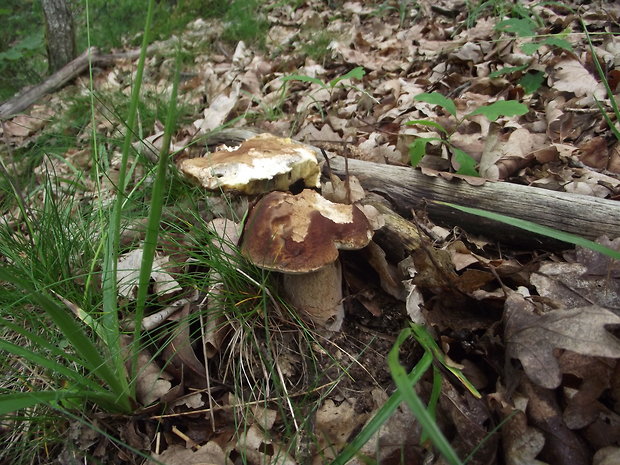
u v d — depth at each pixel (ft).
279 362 1.11
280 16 4.00
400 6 3.23
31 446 1.01
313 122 2.03
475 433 0.86
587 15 2.26
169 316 1.15
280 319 1.17
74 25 3.50
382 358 1.11
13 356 1.14
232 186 1.21
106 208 1.34
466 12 2.89
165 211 1.42
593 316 0.83
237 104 2.31
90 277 1.09
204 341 1.08
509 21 1.91
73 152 2.18
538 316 0.89
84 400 1.00
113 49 3.87
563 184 1.36
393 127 1.84
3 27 4.61
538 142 1.55
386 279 1.20
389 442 0.91
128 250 1.38
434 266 1.06
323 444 0.96
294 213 1.04
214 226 1.29
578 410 0.81
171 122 0.67
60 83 3.31
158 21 3.89
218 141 1.89
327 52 2.77
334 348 1.13
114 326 0.90
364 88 2.32
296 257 1.00
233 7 3.90
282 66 2.77
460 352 0.99
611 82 1.74
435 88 2.13
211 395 1.07
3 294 1.10
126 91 2.89
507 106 1.34
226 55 3.35
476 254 1.29
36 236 1.23
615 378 0.82
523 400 0.85
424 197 1.40
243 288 1.17
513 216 1.28
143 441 1.00
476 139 1.54
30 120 2.68
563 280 1.02
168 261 1.22
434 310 1.04
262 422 1.01
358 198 1.36
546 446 0.81
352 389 1.07
